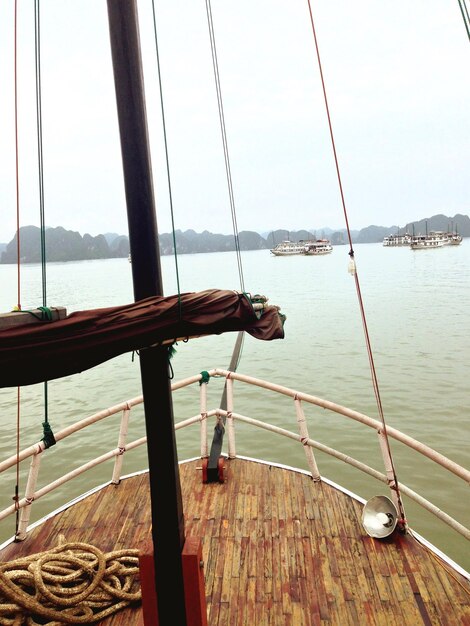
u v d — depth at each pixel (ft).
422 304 91.20
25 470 29.14
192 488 17.40
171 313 7.60
